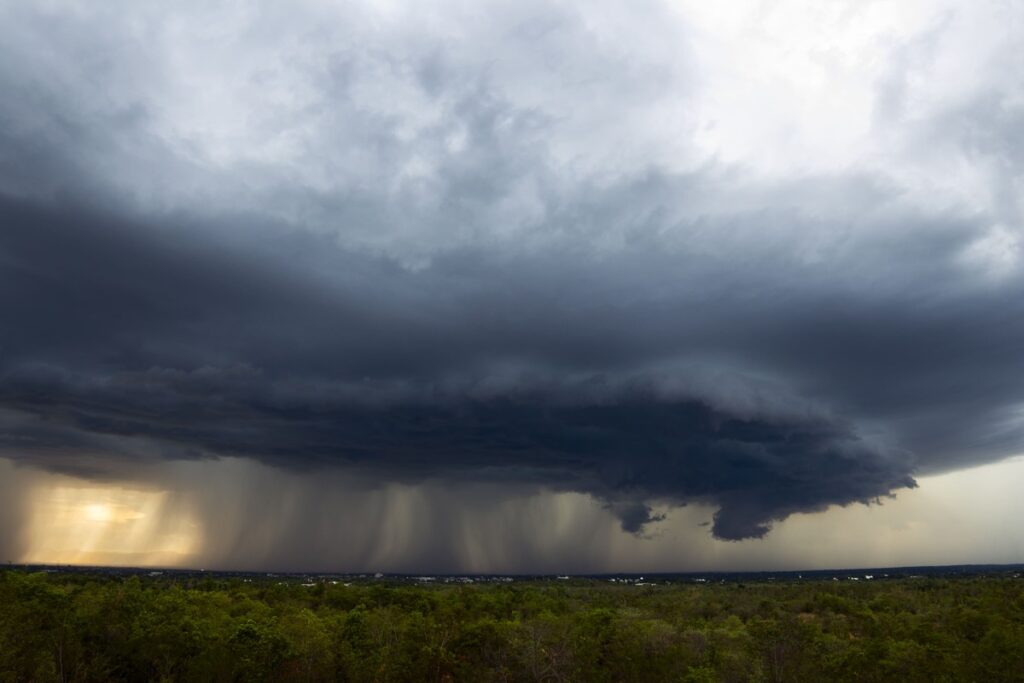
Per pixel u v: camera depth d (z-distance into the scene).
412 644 63.25
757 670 58.22
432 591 129.62
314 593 119.62
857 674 55.00
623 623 65.94
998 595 97.19
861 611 99.00
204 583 131.88
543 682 60.00
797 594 144.00
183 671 60.69
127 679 61.56
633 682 59.53
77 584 112.31
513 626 64.75
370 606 103.94
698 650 62.19
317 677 61.94
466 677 61.00
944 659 53.44
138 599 68.50
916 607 106.62
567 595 147.12
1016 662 51.00
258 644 59.59
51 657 55.16
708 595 147.25
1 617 55.84
